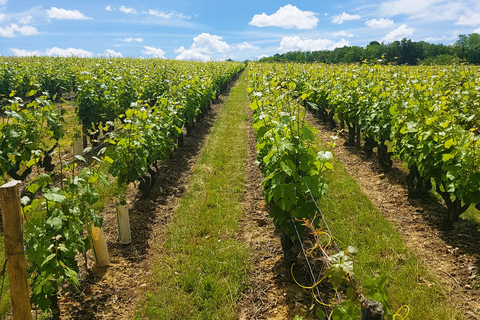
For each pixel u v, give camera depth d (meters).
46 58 26.42
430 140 5.19
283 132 4.30
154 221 5.95
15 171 6.59
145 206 6.39
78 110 9.35
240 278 4.33
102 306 3.90
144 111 6.45
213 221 5.81
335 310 2.03
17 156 5.80
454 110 6.34
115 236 5.45
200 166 8.70
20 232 2.85
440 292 3.94
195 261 4.66
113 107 9.96
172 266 4.59
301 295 3.95
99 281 4.33
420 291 3.94
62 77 18.56
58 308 3.64
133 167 5.56
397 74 8.58
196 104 12.06
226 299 3.96
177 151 10.16
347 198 6.41
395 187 6.94
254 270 4.52
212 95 15.66
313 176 3.88
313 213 3.92
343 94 9.97
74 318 3.69
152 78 14.85
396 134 6.63
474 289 4.02
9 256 2.84
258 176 7.97
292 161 3.93
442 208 5.95
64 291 4.05
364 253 4.43
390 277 4.19
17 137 5.56
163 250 5.05
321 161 3.72
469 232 5.17
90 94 9.32
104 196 6.79
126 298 4.06
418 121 5.66
